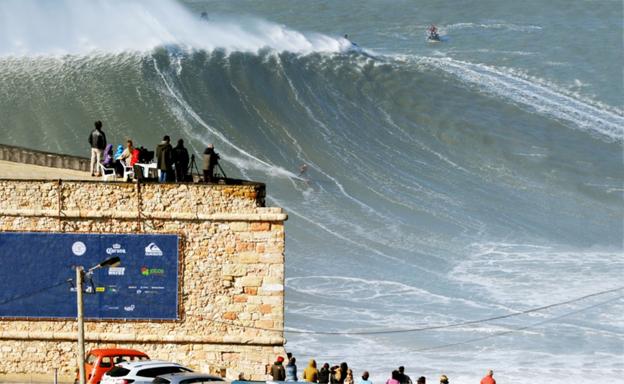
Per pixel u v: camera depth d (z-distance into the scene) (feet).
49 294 474.08
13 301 474.49
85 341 473.26
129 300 474.08
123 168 522.47
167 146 488.02
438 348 648.38
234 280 474.08
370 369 604.90
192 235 474.49
